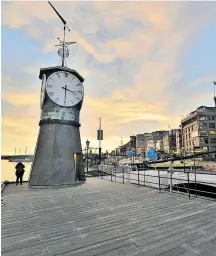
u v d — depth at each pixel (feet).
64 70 40.88
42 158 36.22
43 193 29.76
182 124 274.16
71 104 40.14
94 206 21.70
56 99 38.70
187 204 22.11
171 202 23.15
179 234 13.66
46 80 39.47
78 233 14.03
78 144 41.19
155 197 26.18
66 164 36.81
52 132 37.65
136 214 18.45
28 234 13.93
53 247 11.93
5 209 20.76
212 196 42.34
